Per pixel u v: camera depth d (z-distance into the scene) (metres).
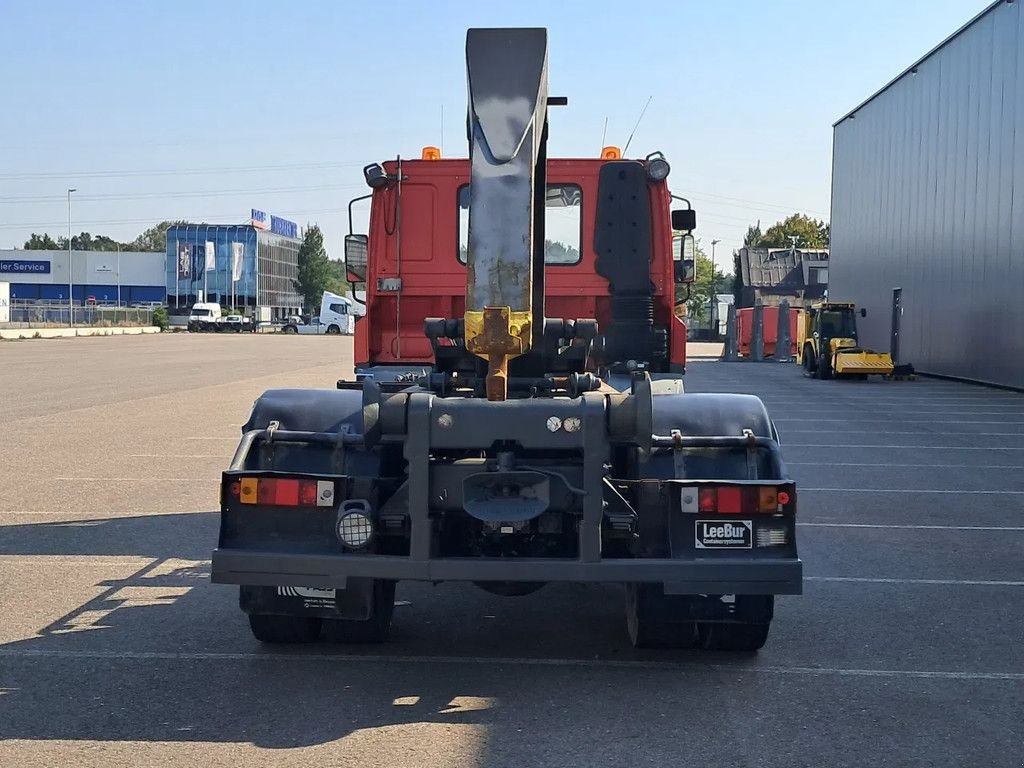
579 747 4.76
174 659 5.99
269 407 6.24
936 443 17.00
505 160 5.63
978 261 32.12
